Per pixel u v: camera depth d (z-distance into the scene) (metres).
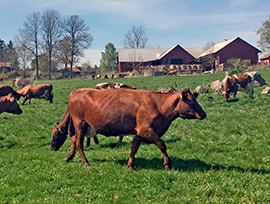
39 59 103.44
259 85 24.28
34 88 22.11
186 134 11.01
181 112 6.89
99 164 7.60
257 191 5.46
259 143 9.38
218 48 75.00
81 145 7.60
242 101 18.62
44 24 89.19
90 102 7.25
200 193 5.52
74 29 92.94
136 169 7.14
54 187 6.12
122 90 7.25
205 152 8.68
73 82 49.44
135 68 75.81
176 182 6.09
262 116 13.65
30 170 7.31
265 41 77.94
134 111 6.86
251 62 74.12
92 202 5.39
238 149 8.98
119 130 7.05
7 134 12.07
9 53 110.31
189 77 42.75
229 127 11.64
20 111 15.32
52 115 16.45
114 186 6.08
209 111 15.95
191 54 88.38
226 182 5.92
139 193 5.75
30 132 12.33
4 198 5.59
